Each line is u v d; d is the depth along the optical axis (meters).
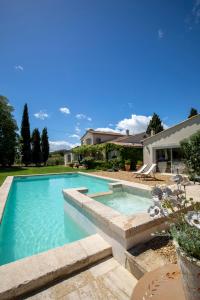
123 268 2.74
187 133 13.18
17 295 2.22
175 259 2.43
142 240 2.92
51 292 2.29
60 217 6.62
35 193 10.73
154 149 16.02
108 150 21.02
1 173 17.91
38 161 34.66
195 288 1.27
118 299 2.14
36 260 2.70
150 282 1.66
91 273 2.64
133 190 8.14
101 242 3.29
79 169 21.61
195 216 1.31
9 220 6.36
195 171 9.93
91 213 4.22
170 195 1.65
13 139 27.89
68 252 2.93
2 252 4.39
